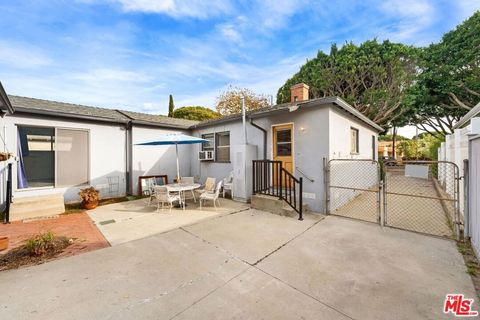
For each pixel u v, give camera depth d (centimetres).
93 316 203
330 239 385
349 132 714
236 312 207
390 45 1321
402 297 226
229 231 430
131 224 482
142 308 214
